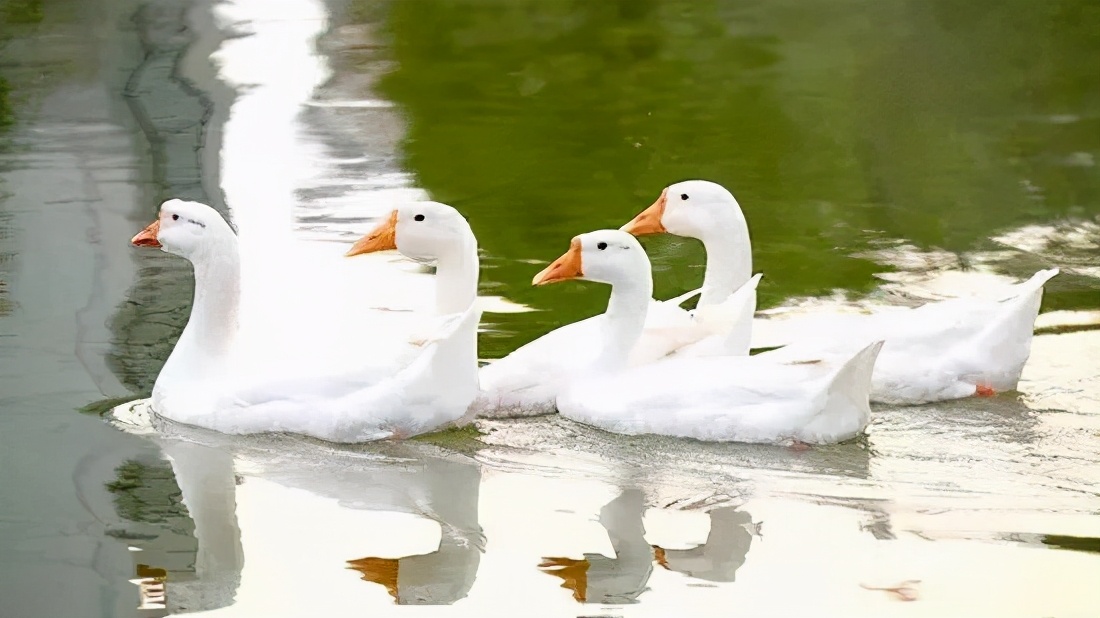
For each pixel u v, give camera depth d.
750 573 8.69
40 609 8.12
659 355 11.73
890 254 15.38
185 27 26.36
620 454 10.52
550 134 20.36
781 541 9.10
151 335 12.61
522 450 10.62
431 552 8.94
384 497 9.77
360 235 15.72
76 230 15.43
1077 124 20.84
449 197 17.27
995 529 9.22
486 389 11.15
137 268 14.34
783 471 10.16
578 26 27.58
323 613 8.19
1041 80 23.36
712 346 11.66
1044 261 15.16
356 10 28.45
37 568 8.59
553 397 11.38
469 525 9.34
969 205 17.14
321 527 9.30
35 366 11.89
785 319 13.30
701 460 10.37
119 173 17.67
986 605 8.27
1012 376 11.47
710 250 12.50
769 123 21.00
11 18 26.55
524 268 14.70
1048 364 12.11
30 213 15.98
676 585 8.55
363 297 13.69
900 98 22.38
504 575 8.68
